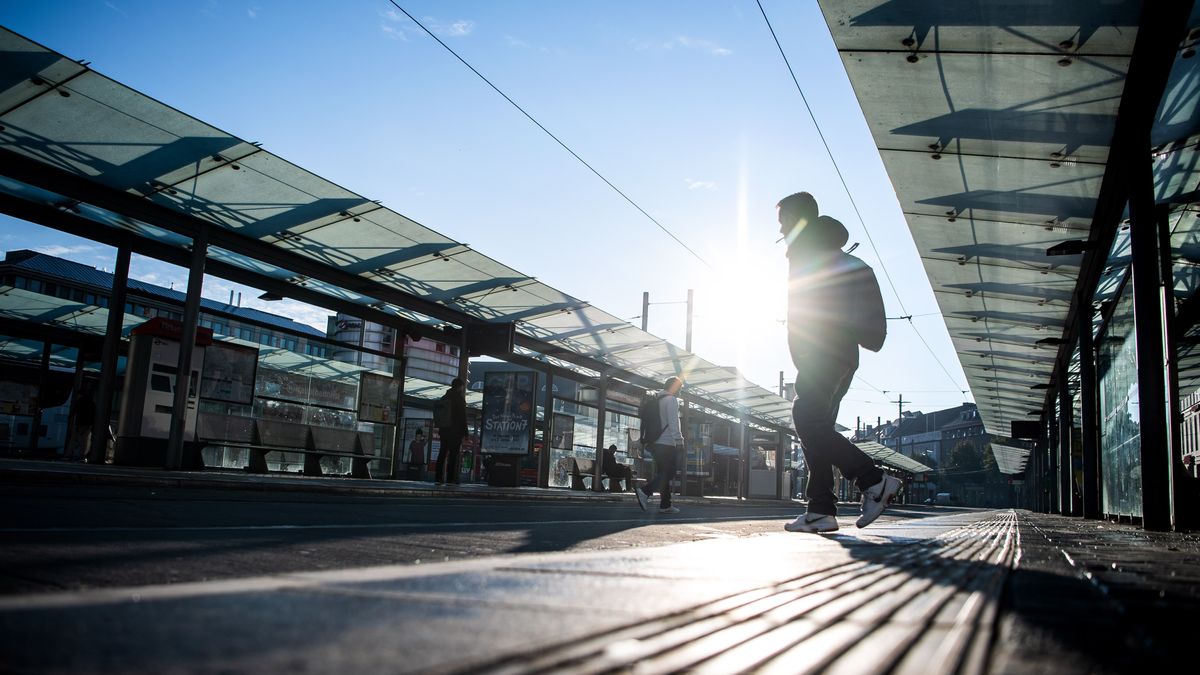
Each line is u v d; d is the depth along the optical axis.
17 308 18.69
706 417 33.56
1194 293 10.55
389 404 18.41
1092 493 16.05
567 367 22.34
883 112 9.70
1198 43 7.73
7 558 2.52
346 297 16.23
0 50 8.05
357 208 11.59
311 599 1.27
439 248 13.20
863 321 4.61
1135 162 9.04
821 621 1.24
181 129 9.48
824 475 4.76
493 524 5.98
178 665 0.79
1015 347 22.56
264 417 16.56
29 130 9.52
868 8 7.88
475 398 31.95
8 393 25.00
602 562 2.17
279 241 12.90
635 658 0.93
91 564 2.47
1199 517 8.33
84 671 0.75
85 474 7.50
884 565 2.28
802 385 4.73
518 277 14.70
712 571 1.96
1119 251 13.13
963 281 16.38
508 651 0.90
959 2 7.60
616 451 26.94
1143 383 8.80
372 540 3.92
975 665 0.93
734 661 0.95
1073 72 8.45
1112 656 0.99
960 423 161.25
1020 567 2.33
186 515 5.30
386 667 0.80
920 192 11.81
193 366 13.80
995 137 9.99
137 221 11.87
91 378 23.47
